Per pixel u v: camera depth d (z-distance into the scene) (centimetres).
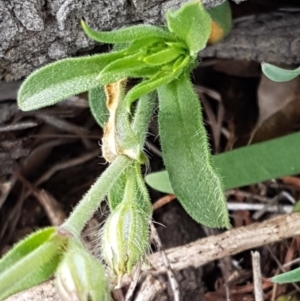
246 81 13
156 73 9
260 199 12
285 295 11
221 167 11
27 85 9
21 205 12
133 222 8
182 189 9
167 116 9
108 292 8
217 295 11
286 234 10
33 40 10
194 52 9
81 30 10
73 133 12
